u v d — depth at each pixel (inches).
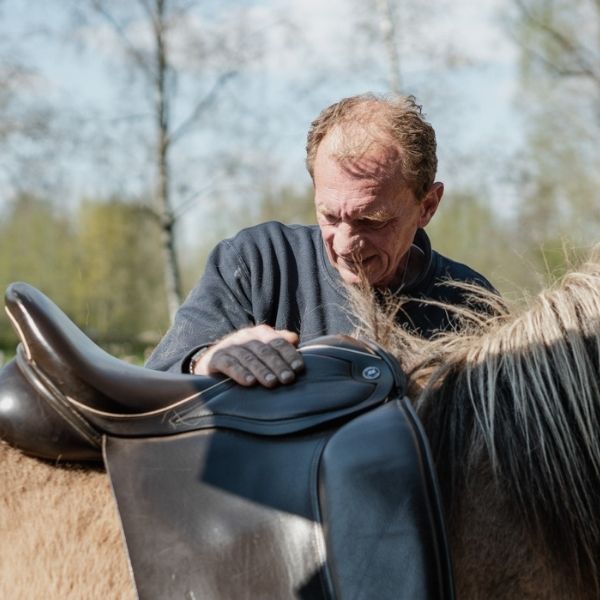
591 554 58.1
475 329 68.2
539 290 70.0
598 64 670.5
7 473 60.0
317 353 60.3
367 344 61.1
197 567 53.1
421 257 81.9
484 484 58.9
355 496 52.1
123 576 57.7
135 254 800.9
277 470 55.1
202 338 79.2
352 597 50.2
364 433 54.3
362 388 57.8
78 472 60.1
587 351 60.9
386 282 79.2
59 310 61.4
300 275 82.2
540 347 61.3
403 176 74.3
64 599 57.7
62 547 58.4
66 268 801.6
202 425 57.1
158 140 597.3
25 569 58.3
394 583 50.3
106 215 759.7
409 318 77.1
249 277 82.0
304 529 53.1
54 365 57.2
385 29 559.5
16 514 59.2
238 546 53.3
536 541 57.5
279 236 84.2
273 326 81.8
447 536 52.4
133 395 57.5
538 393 59.9
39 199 622.8
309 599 51.8
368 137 73.3
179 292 611.5
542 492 58.1
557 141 645.3
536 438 59.1
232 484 54.9
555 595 57.5
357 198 73.4
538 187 594.6
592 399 59.9
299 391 57.8
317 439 56.1
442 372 63.4
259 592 52.2
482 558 57.7
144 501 55.0
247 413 57.1
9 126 571.2
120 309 791.7
